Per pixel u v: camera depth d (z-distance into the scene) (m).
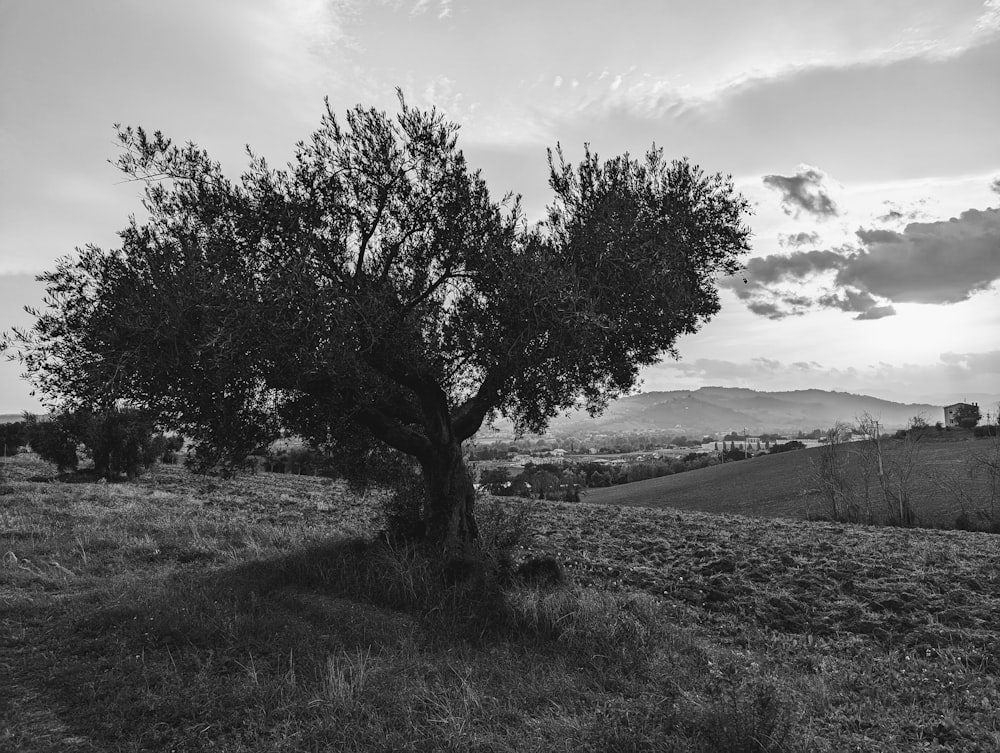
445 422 12.29
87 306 9.79
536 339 10.79
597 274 10.77
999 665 9.49
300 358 9.59
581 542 19.30
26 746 5.33
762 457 78.62
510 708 6.71
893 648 10.44
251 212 10.95
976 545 19.19
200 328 9.24
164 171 11.09
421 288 11.74
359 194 11.80
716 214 12.38
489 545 12.50
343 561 11.76
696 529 23.34
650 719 6.46
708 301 12.81
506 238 11.09
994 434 55.56
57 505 21.00
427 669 7.63
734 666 8.29
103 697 6.27
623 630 9.43
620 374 13.43
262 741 5.60
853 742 6.54
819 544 19.14
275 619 8.80
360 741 5.71
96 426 33.25
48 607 9.25
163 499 25.11
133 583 10.84
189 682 6.68
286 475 48.38
